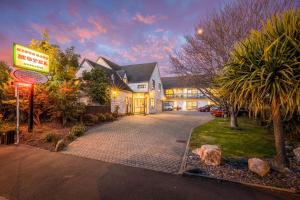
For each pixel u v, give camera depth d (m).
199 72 10.09
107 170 4.47
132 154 5.80
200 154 5.24
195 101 37.69
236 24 8.61
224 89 4.71
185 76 10.76
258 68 3.84
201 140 7.51
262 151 5.84
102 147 6.58
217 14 9.18
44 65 8.66
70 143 7.08
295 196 3.24
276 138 4.45
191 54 10.17
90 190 3.49
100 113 13.68
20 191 3.45
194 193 3.37
